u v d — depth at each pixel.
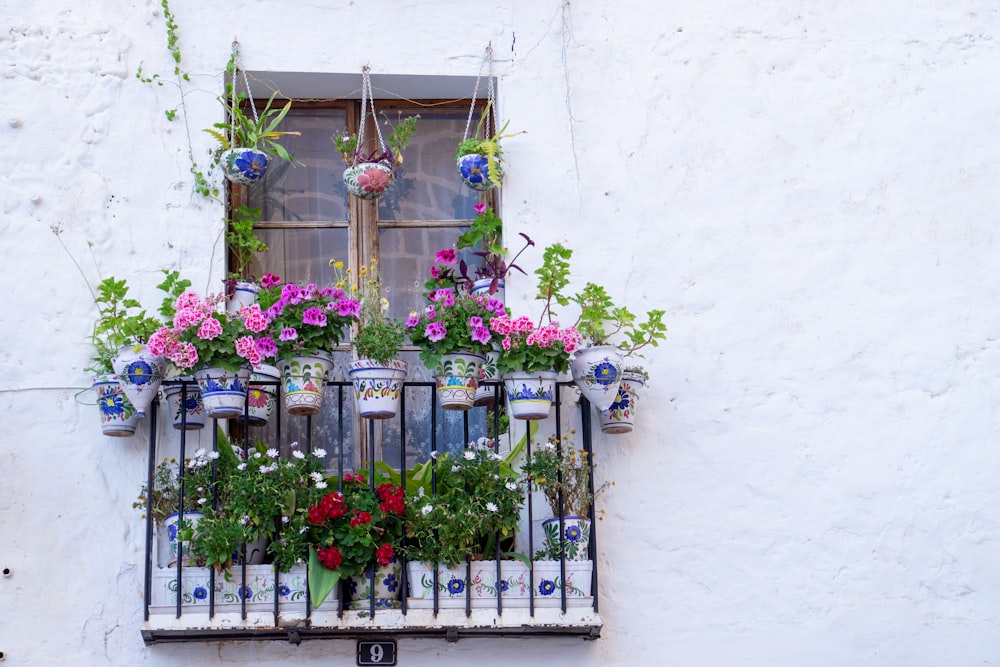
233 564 4.32
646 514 4.80
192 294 4.42
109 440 4.64
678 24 5.34
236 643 4.47
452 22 5.23
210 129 4.93
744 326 5.05
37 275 4.77
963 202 5.30
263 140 5.21
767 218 5.18
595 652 4.62
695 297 5.06
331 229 5.23
